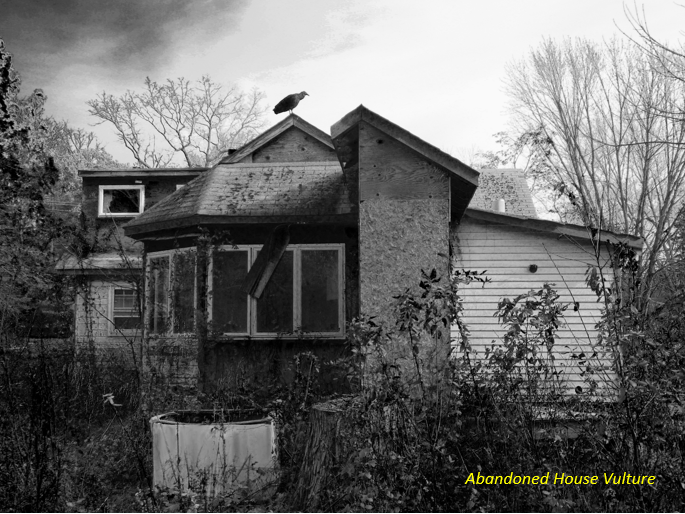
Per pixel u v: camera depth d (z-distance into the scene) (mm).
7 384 6742
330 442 5980
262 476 6348
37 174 10086
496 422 5309
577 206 6391
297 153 18297
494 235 11086
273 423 6785
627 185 23859
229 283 11094
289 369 10680
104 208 22281
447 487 4938
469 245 11086
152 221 11641
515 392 5418
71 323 10242
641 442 4902
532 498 4777
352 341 5633
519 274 10938
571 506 4605
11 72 11023
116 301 17344
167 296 11680
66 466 6156
